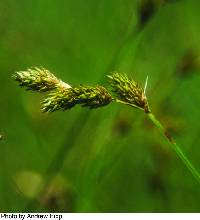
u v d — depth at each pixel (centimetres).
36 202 29
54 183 29
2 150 33
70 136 30
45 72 21
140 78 35
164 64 37
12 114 35
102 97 21
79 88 21
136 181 32
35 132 34
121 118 31
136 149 32
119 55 30
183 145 33
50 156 33
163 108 33
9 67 37
